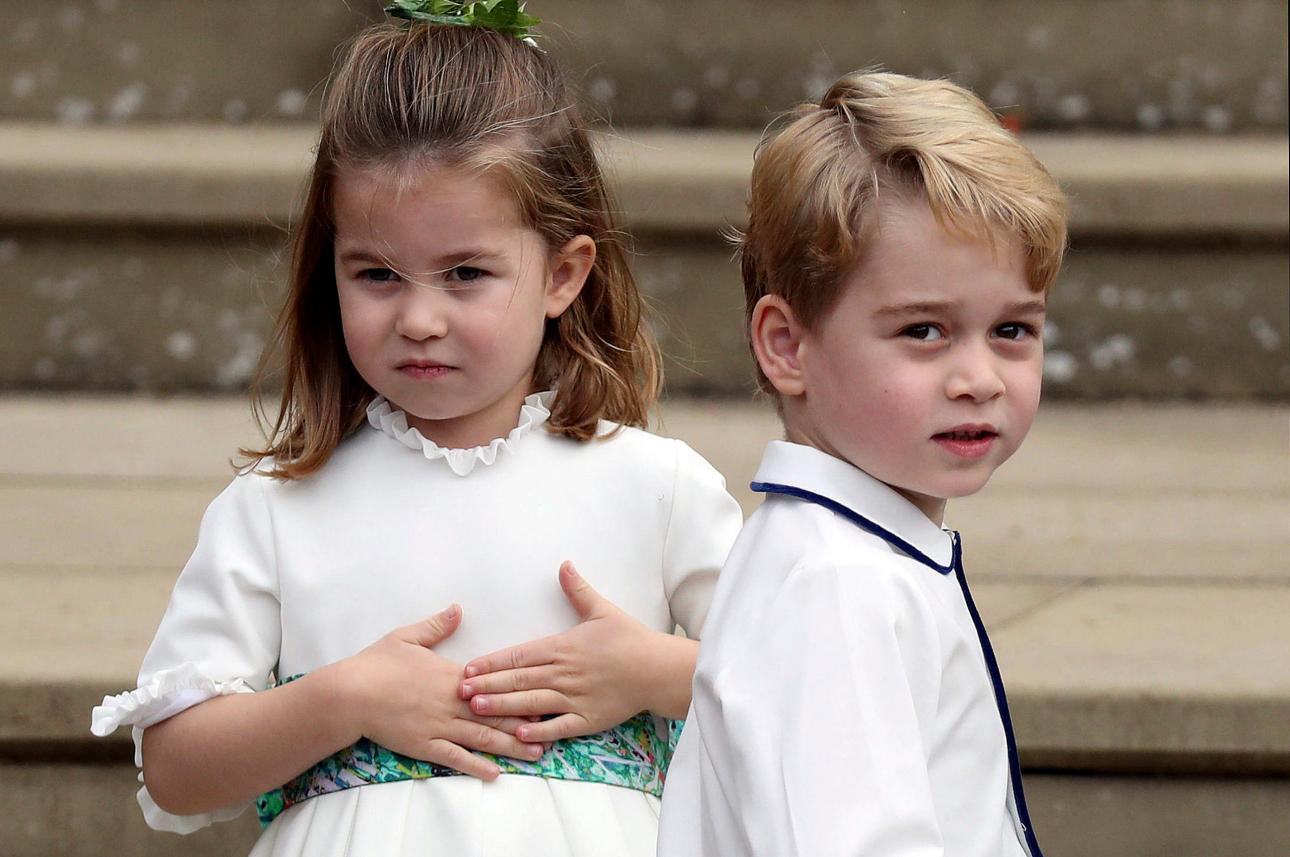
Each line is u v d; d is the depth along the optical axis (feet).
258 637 21.76
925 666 16.56
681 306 43.91
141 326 44.80
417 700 20.84
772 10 49.62
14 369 44.88
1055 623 29.81
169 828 22.65
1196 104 50.01
